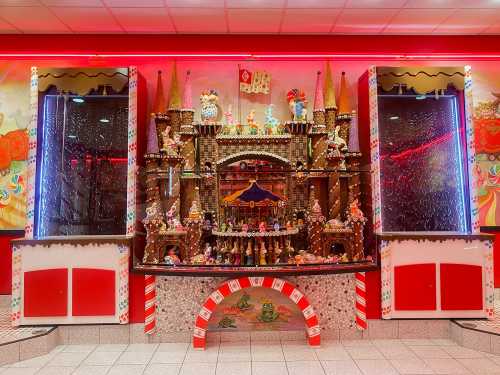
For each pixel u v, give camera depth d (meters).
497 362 4.21
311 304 4.89
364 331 4.91
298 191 5.21
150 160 5.11
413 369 4.06
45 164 5.10
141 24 5.23
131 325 4.84
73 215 5.23
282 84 5.60
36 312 4.74
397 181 5.38
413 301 4.89
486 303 4.89
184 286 4.86
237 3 4.71
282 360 4.31
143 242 5.05
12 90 5.66
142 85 5.28
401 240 4.89
